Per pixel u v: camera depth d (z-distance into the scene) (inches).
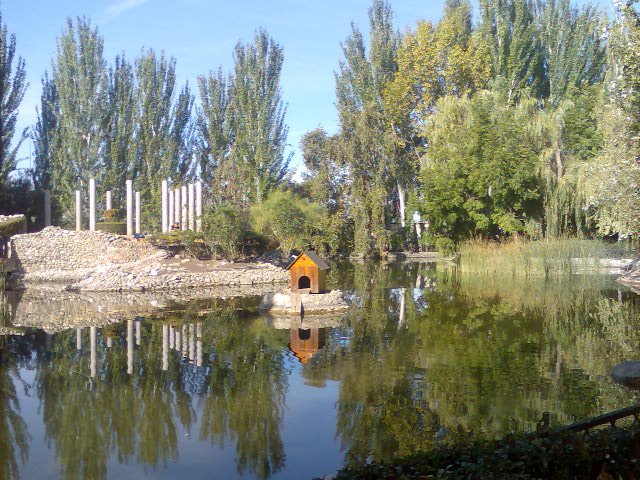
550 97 1449.3
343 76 1699.1
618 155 520.7
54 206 1533.0
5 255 1164.5
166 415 312.5
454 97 1306.6
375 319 611.5
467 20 1726.1
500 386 348.2
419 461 175.3
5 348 483.8
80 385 371.2
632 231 566.9
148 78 1657.2
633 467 158.6
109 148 1605.6
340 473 176.2
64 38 1534.2
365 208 1563.7
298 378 379.6
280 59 1643.7
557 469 159.5
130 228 1253.7
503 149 1095.6
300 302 665.6
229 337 523.8
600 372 376.8
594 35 1444.4
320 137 1834.4
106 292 906.7
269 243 1424.7
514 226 1114.1
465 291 829.2
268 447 265.9
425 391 341.7
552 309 649.6
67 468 247.4
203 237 1214.9
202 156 1851.6
